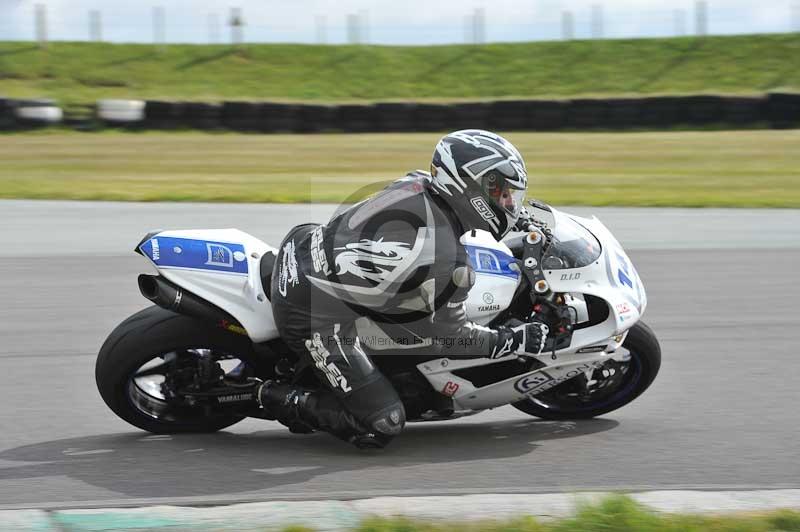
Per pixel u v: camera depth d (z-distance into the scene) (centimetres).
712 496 1372
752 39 12006
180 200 4431
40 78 11038
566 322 1609
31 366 2058
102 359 1587
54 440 1638
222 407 1684
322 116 7900
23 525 1238
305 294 1521
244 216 3972
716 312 2553
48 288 2742
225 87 11344
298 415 1573
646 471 1519
